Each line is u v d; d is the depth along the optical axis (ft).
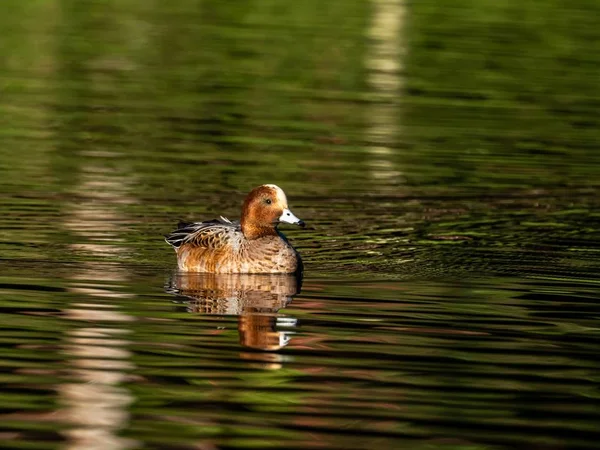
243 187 67.05
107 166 70.28
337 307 45.62
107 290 47.24
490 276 51.03
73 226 57.47
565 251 56.03
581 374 38.37
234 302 46.09
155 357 39.19
